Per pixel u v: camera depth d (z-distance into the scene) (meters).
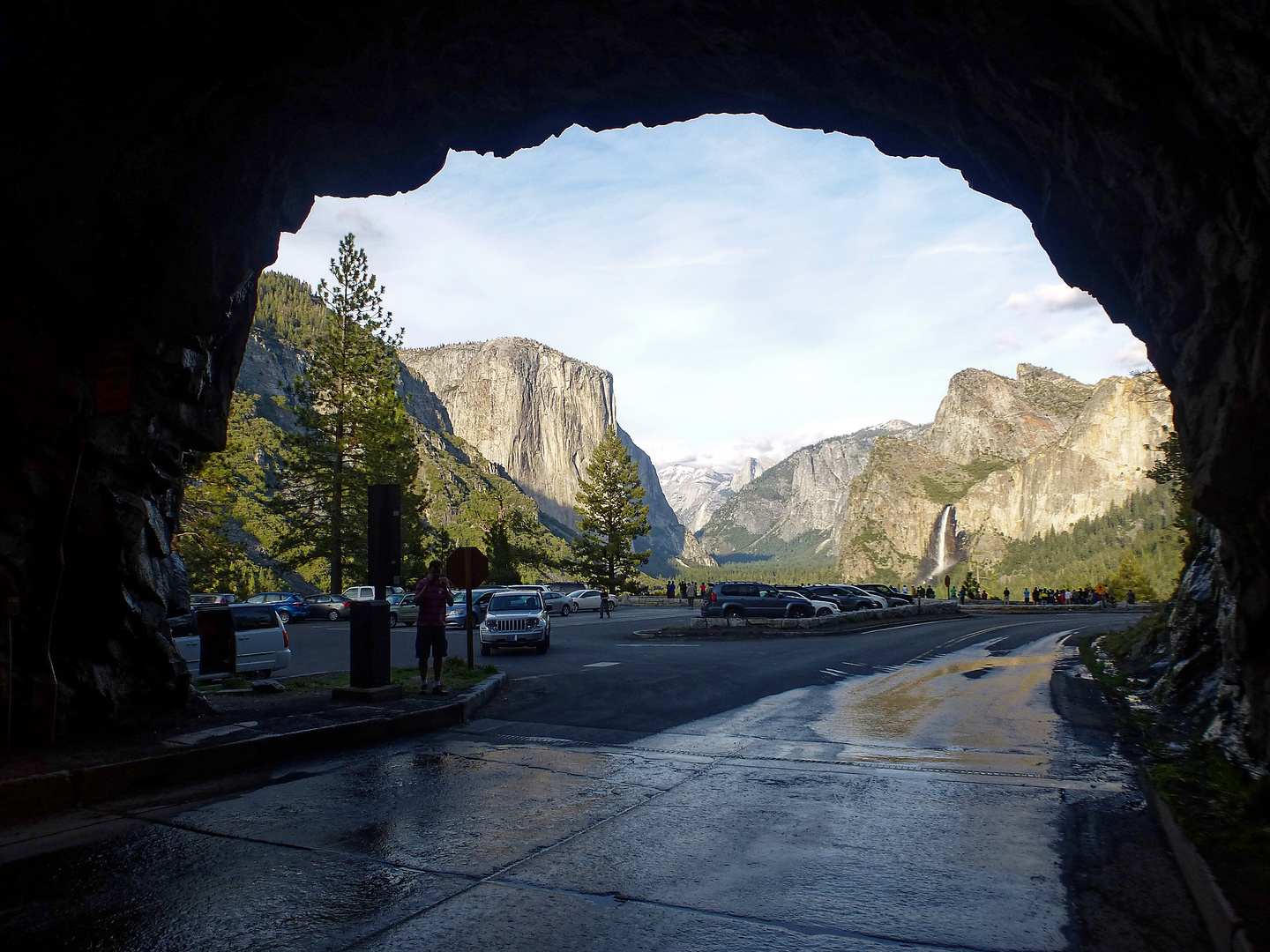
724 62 8.57
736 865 4.96
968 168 9.29
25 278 7.64
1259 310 5.45
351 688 10.88
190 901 4.39
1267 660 6.23
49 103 7.12
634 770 7.54
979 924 4.09
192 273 8.73
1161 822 5.74
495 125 9.55
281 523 97.94
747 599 34.00
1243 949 3.35
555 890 4.54
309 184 10.01
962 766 7.72
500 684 13.36
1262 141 4.93
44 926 4.06
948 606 41.47
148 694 8.72
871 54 7.92
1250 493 5.78
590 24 7.96
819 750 8.47
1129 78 6.13
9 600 7.31
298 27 7.52
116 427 8.56
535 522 136.00
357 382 50.31
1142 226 7.07
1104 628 31.02
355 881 4.68
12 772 6.38
